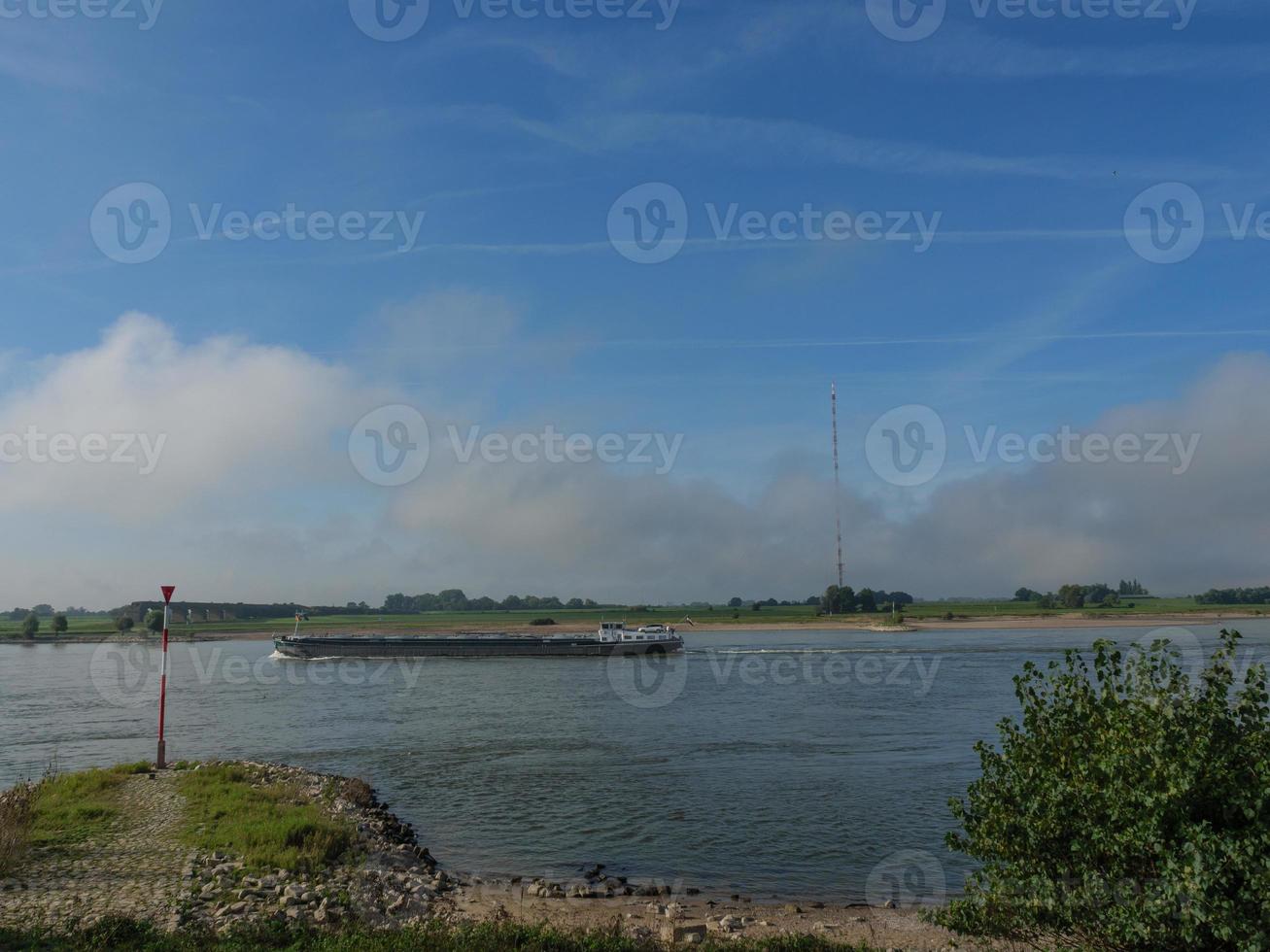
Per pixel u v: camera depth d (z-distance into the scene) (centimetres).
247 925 1714
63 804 2772
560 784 3809
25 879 2002
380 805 3378
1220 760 1086
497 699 7019
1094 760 1185
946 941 1859
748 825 3131
